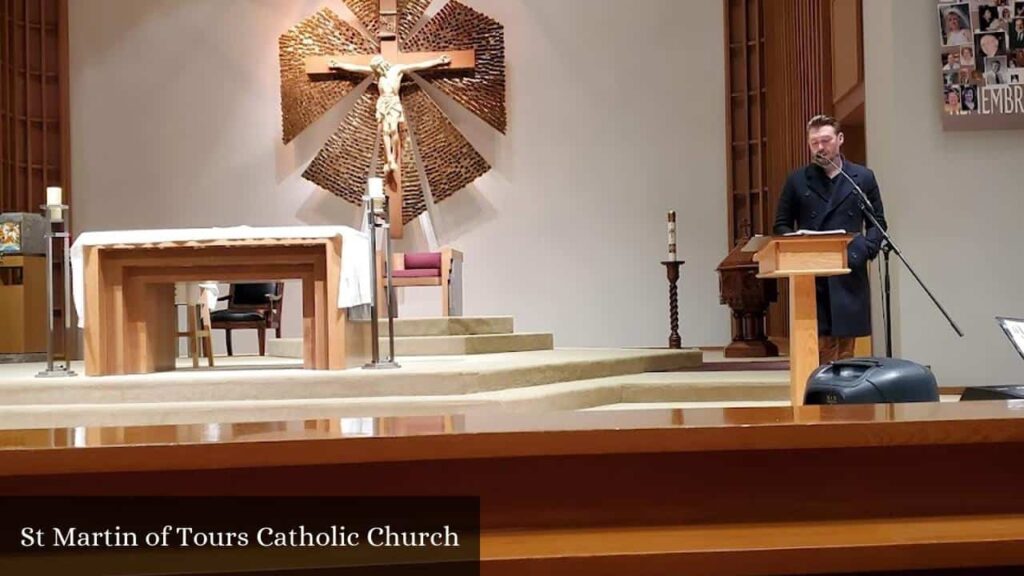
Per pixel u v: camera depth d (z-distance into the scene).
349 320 4.73
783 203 4.48
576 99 8.80
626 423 1.55
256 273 4.77
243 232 4.51
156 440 1.46
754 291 6.82
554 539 1.52
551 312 8.78
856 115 6.73
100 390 4.25
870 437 1.52
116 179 8.84
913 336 5.20
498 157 8.82
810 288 3.43
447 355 5.91
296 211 8.88
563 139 8.80
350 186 8.79
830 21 7.04
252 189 8.88
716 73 8.71
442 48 8.70
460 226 8.82
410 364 5.00
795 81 7.88
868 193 4.32
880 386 2.69
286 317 8.82
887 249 4.13
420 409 4.14
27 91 8.81
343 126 8.79
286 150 8.87
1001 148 5.15
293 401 4.21
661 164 8.74
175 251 4.63
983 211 5.16
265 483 1.54
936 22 5.19
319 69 8.58
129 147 8.86
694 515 1.59
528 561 1.45
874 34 5.63
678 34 8.75
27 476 1.50
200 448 1.43
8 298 7.05
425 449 1.46
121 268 4.65
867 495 1.61
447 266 7.29
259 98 8.88
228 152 8.88
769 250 3.48
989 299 5.15
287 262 4.69
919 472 1.61
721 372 5.74
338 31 8.69
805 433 1.51
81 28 8.88
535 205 8.80
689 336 8.70
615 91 8.78
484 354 6.09
